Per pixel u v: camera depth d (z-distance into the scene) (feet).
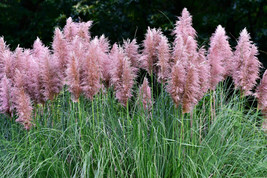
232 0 40.09
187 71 16.29
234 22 41.45
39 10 50.70
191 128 16.08
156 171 14.64
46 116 18.65
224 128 17.30
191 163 15.38
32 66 17.62
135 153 15.23
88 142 16.38
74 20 40.04
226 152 16.16
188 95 15.11
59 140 17.01
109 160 15.80
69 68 16.08
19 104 16.57
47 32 43.14
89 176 15.55
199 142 16.60
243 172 16.24
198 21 39.78
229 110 17.87
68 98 19.12
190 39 17.10
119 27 39.32
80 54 17.60
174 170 15.35
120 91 16.69
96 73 16.31
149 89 18.12
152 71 18.24
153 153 15.90
